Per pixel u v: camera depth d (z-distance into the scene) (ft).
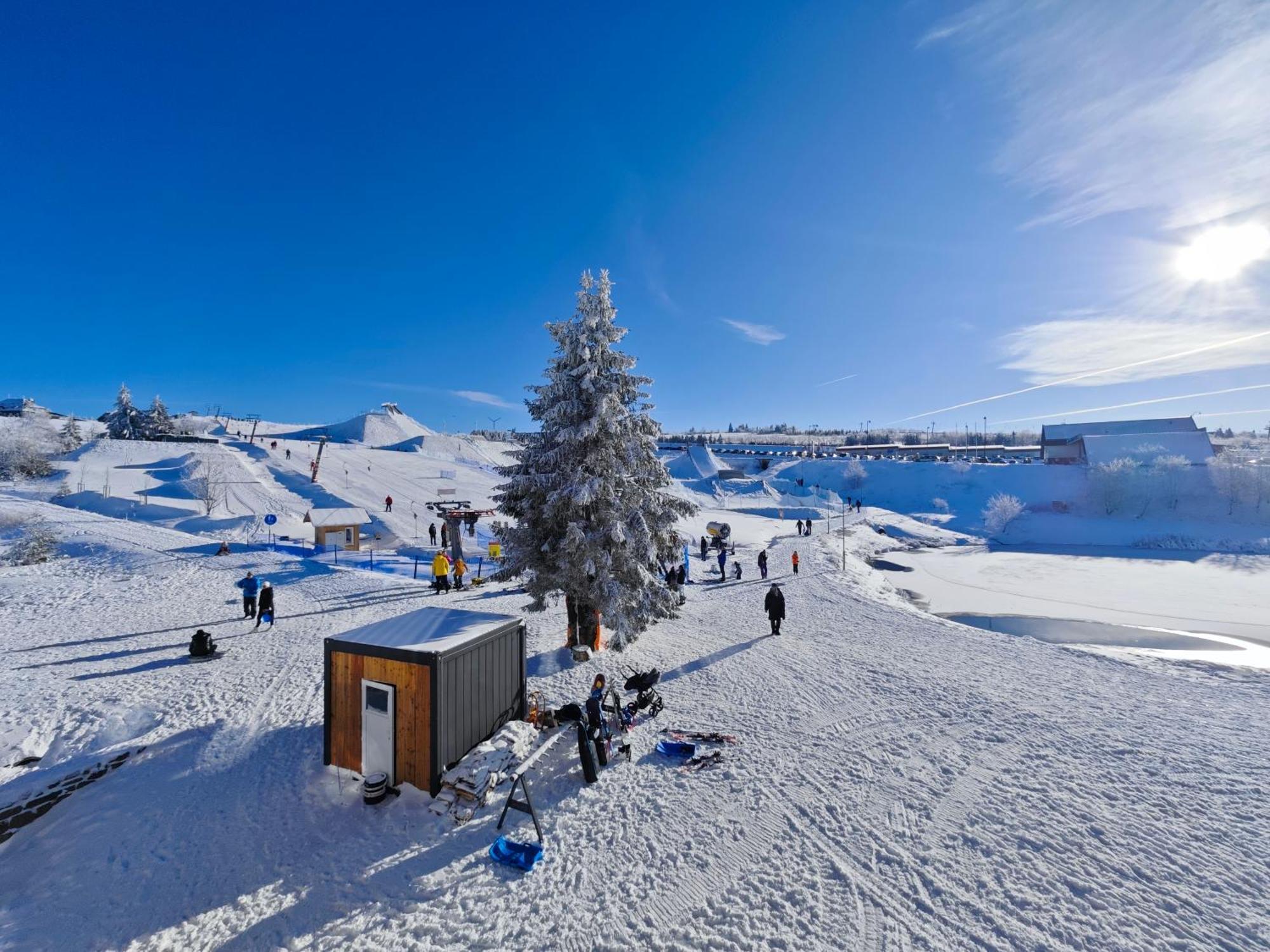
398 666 27.37
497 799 26.40
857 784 27.89
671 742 31.60
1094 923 18.88
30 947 18.63
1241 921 18.84
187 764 29.68
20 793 26.76
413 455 276.00
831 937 18.38
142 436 274.77
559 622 59.52
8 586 67.56
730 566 110.93
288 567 85.25
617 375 48.39
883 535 196.34
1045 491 241.14
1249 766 29.60
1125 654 53.78
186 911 20.11
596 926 19.06
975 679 44.16
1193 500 207.00
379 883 21.21
